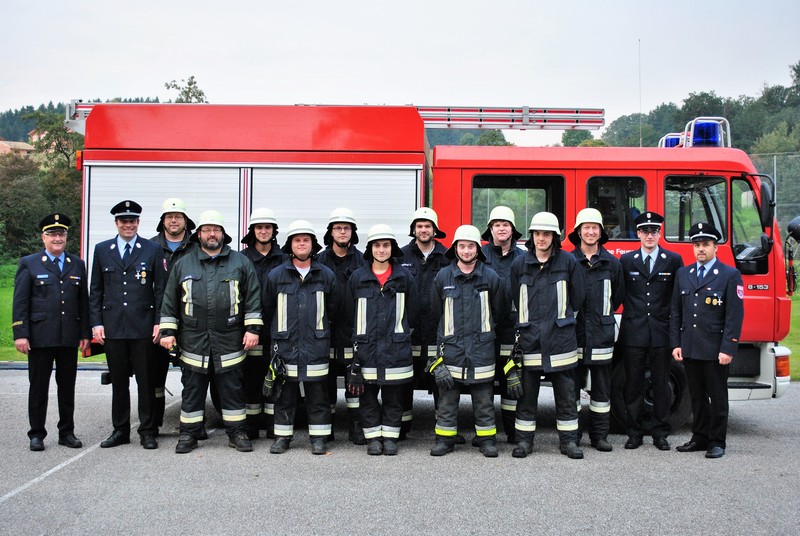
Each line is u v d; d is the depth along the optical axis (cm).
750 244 634
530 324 539
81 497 427
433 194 652
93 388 861
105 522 385
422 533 375
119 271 548
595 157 643
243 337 552
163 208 597
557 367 532
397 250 549
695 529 384
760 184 627
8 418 664
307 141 659
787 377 635
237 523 386
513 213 645
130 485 452
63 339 541
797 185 2539
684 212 643
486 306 536
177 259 578
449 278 538
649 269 575
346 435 614
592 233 562
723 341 536
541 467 507
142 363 550
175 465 502
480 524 388
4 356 1182
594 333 559
